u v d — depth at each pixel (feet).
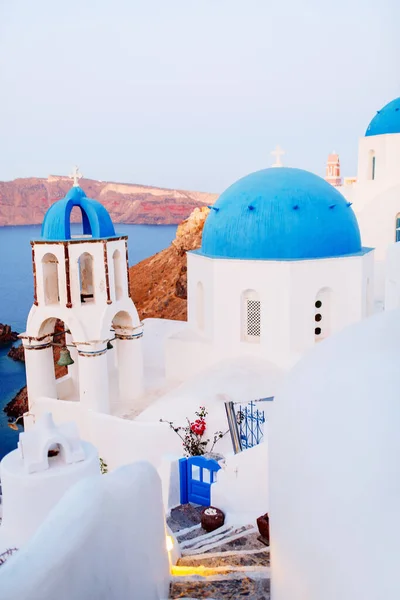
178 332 54.34
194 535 27.50
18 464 25.71
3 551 24.14
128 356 51.01
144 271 174.91
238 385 42.68
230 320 47.98
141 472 14.85
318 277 45.75
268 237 46.57
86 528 10.65
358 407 10.23
